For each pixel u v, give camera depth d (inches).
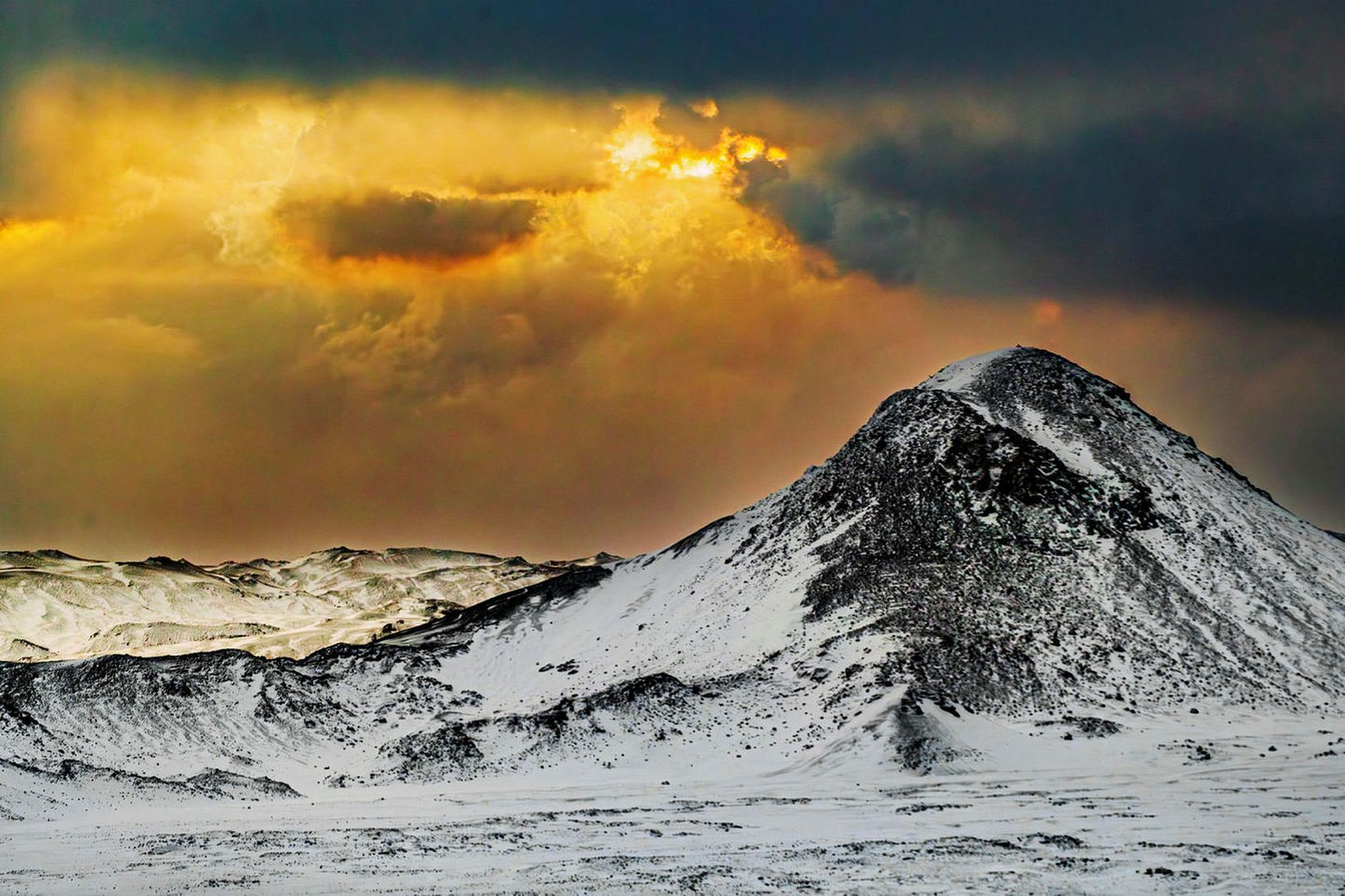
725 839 3435.0
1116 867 2891.2
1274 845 3127.5
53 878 2997.0
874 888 2738.7
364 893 2758.4
